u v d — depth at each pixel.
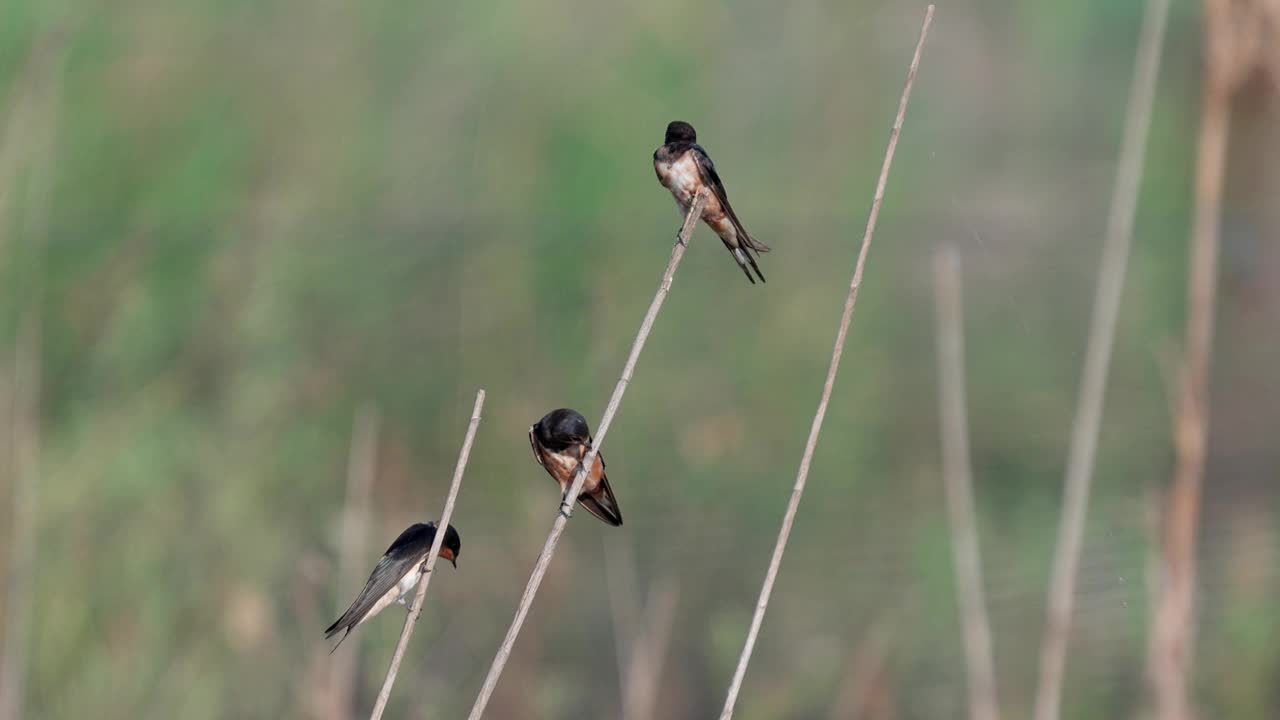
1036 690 12.51
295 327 16.03
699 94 18.83
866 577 14.18
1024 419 15.66
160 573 13.26
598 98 18.25
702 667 13.72
